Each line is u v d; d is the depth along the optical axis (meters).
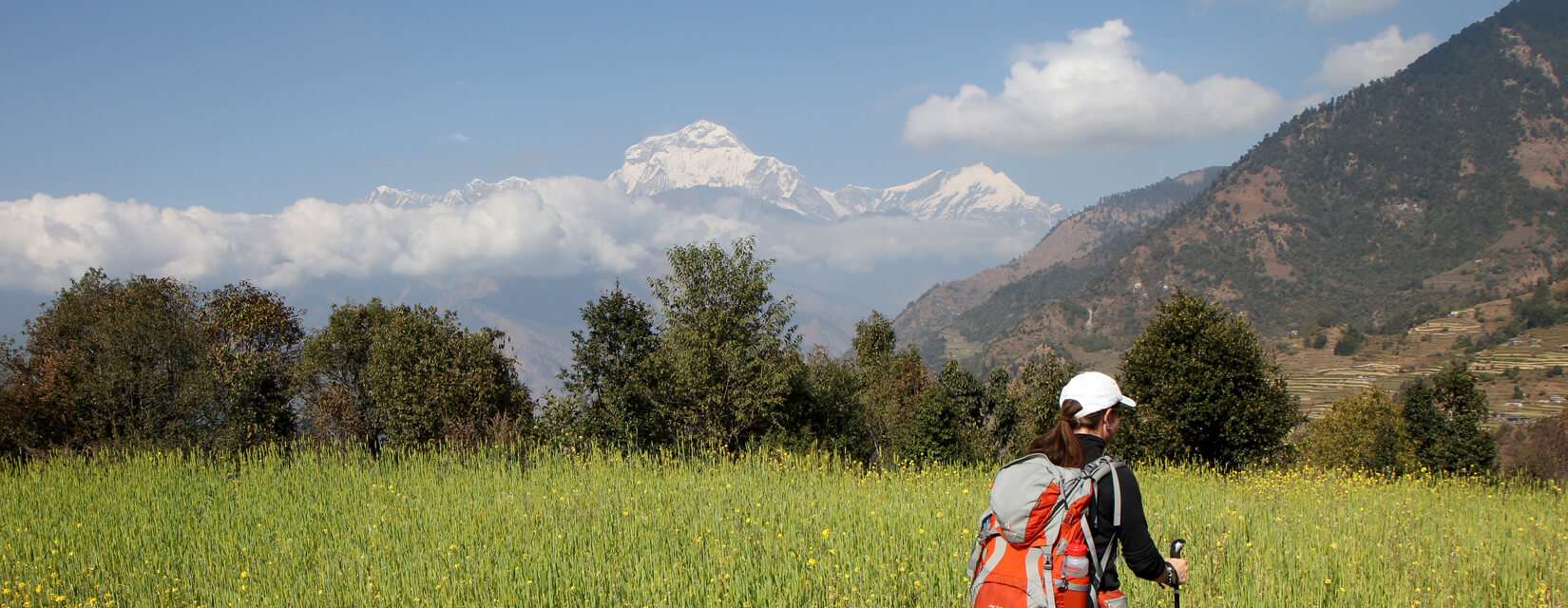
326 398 41.00
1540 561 8.84
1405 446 35.41
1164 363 28.36
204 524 10.82
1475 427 34.62
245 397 37.06
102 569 8.83
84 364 35.16
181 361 36.47
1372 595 7.45
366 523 10.34
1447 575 8.10
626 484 12.66
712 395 27.95
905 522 9.61
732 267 29.89
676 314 29.75
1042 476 4.80
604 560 8.41
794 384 31.19
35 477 14.49
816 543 8.80
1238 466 28.09
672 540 9.10
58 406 33.81
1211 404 27.55
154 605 7.77
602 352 28.70
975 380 44.94
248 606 7.66
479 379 35.31
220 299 47.00
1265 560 8.27
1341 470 18.06
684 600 7.24
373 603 7.57
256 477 13.94
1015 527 4.81
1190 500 12.07
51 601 7.97
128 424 33.19
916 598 7.32
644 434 28.38
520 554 8.64
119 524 10.81
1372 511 11.84
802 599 7.35
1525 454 53.75
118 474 14.83
